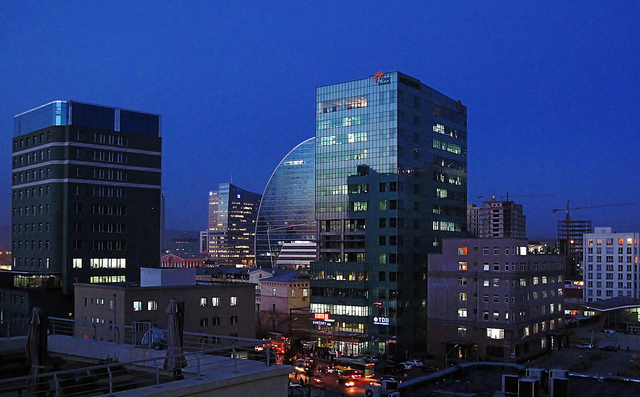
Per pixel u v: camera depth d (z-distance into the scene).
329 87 186.38
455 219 197.75
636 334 175.38
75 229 147.12
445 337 155.00
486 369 71.69
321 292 178.00
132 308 100.19
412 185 175.12
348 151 180.12
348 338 168.12
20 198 158.50
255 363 27.28
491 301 148.38
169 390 21.88
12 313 141.12
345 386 116.88
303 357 155.12
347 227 177.50
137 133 160.38
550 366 126.75
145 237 159.50
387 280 166.75
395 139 170.50
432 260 158.75
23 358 32.16
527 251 154.25
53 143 148.62
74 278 145.50
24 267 155.12
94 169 151.62
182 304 26.78
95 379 27.03
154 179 162.62
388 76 173.75
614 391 55.50
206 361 27.83
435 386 61.38
